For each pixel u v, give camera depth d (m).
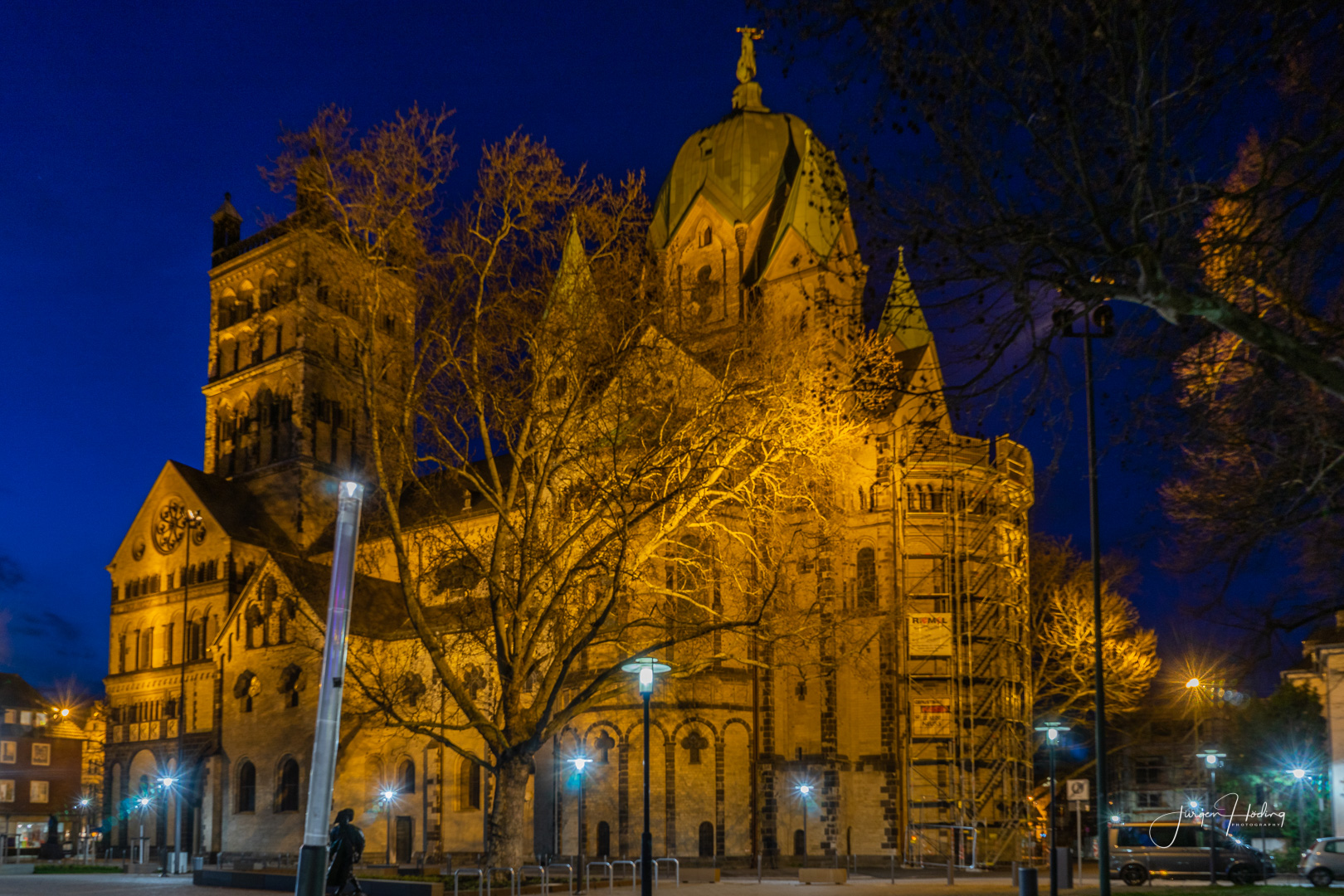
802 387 32.09
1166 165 13.43
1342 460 16.12
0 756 107.06
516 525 38.25
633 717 54.78
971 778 57.44
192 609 78.62
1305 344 14.03
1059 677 70.19
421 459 33.69
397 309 32.62
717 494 33.19
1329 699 55.50
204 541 79.12
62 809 111.25
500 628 33.53
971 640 58.50
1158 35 12.79
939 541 59.97
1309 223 13.87
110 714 82.56
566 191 32.34
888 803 56.88
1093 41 13.35
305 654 66.69
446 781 62.41
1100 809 28.50
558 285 32.47
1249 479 20.58
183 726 68.00
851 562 58.59
